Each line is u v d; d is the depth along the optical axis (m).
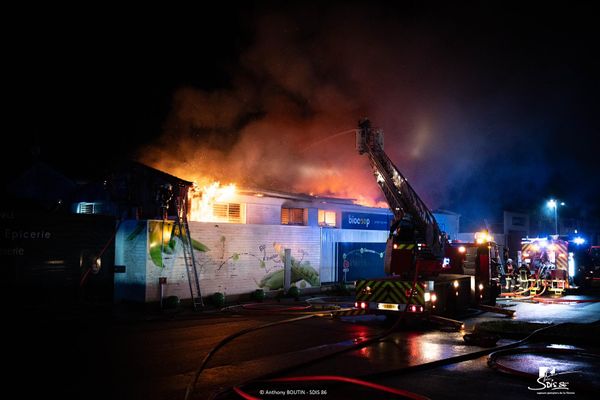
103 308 13.70
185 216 15.05
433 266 12.56
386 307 11.87
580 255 22.58
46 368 7.38
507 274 20.70
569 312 15.02
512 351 8.84
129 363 7.73
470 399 6.11
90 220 14.30
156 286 14.27
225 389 6.11
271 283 17.70
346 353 8.63
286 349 8.84
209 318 12.77
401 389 6.54
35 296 13.01
